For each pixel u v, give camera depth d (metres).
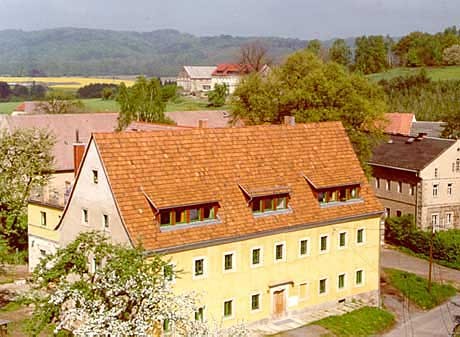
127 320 32.00
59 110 143.25
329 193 53.81
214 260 46.31
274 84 77.88
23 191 70.25
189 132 49.84
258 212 49.59
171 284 37.91
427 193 80.38
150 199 44.56
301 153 54.62
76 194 48.22
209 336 33.72
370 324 52.16
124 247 35.09
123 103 103.06
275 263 49.72
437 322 55.22
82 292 31.88
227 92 191.00
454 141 81.94
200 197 46.44
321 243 52.56
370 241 55.84
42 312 32.72
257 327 49.09
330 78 74.75
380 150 87.94
